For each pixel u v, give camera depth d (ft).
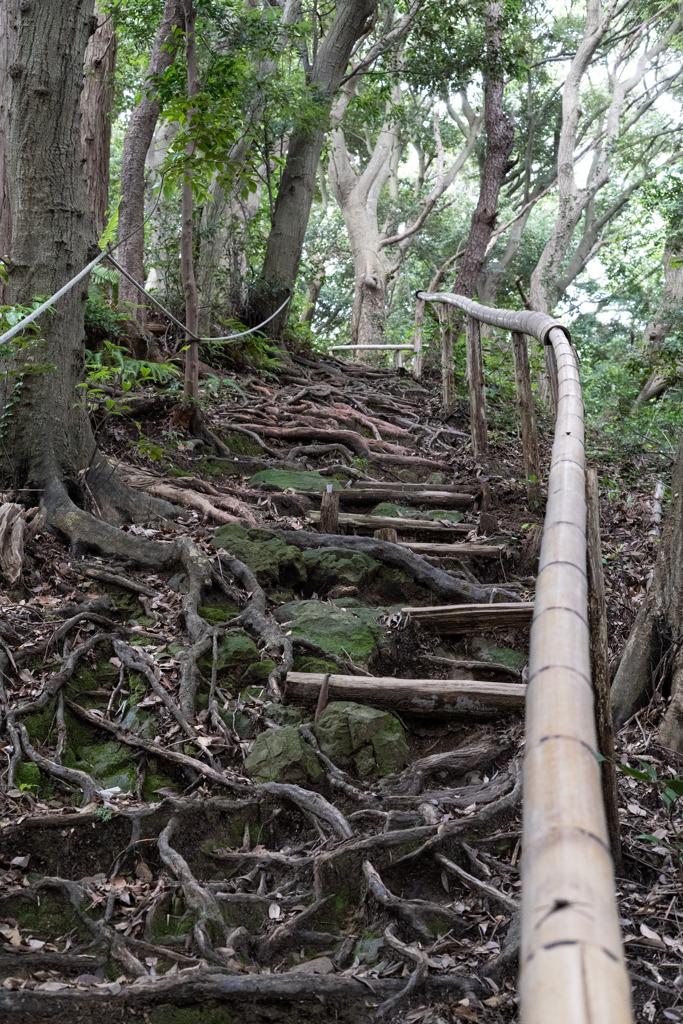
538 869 2.50
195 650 12.09
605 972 2.10
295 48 35.63
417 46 38.96
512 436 26.18
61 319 15.44
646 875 9.53
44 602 12.67
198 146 18.80
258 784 10.41
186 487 17.88
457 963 8.30
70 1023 7.14
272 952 8.49
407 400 29.63
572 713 3.14
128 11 31.14
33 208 15.25
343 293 86.58
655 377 33.78
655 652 12.01
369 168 68.69
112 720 11.15
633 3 65.36
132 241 27.96
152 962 8.08
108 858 9.29
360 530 17.42
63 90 15.26
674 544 12.36
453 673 13.15
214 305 29.25
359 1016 7.62
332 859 9.25
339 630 13.20
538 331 14.84
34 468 15.01
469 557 16.61
